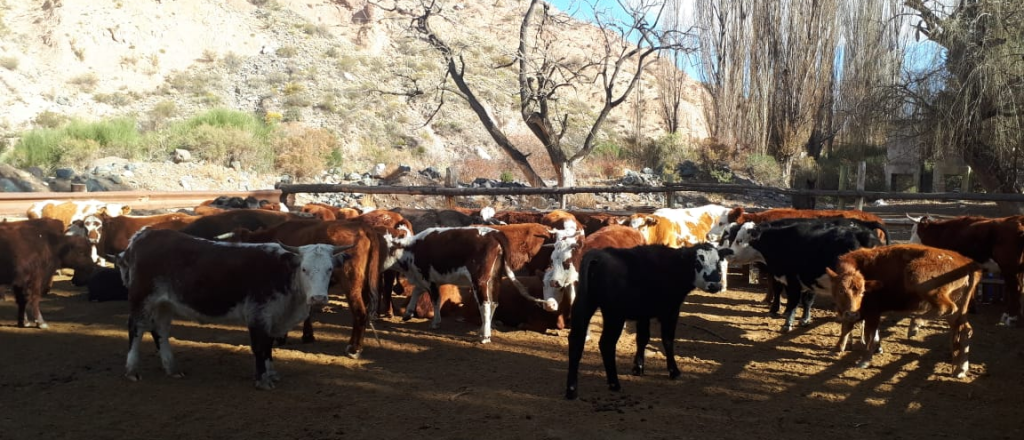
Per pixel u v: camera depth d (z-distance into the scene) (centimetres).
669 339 733
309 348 829
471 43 5500
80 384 684
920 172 3591
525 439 571
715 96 4375
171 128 2884
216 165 2528
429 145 4166
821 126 4288
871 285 744
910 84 2461
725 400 675
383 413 625
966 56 2211
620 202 2562
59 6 4969
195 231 1000
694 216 1248
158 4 5456
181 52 5216
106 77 4722
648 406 653
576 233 868
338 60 5378
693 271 694
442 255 903
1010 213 2191
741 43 4231
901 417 634
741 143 4197
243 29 5744
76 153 2444
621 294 682
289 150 2805
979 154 2358
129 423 592
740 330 952
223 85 4912
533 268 1056
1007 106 2234
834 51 4138
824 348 861
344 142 3900
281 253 673
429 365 773
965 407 661
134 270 693
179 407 630
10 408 621
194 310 682
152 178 2225
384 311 1038
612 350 693
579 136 4188
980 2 2255
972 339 888
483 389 694
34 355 775
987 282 1098
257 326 673
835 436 588
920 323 933
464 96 2650
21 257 860
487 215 1263
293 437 570
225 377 715
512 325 959
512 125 4622
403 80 5097
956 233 1007
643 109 4712
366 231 810
